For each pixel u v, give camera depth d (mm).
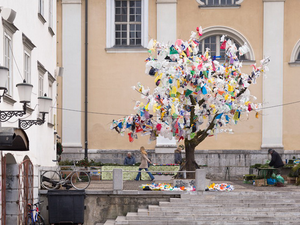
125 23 31531
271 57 31203
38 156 19812
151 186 20188
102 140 30969
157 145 30672
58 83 31109
